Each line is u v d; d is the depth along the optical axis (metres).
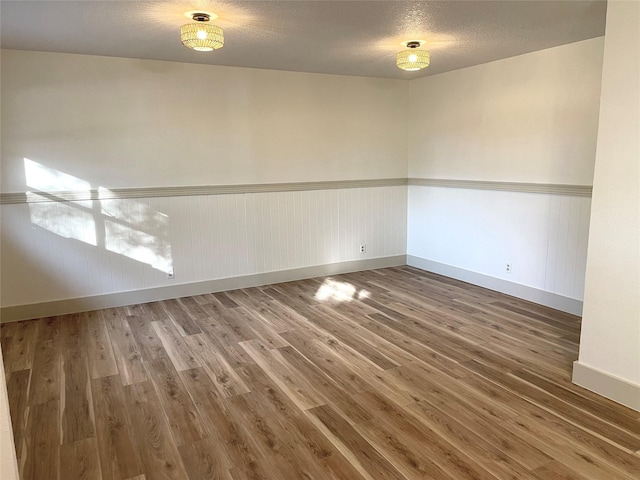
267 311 4.41
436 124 5.54
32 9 2.89
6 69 3.96
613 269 2.69
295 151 5.30
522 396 2.82
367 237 5.92
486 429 2.49
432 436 2.43
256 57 4.40
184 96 4.66
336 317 4.23
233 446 2.36
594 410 2.65
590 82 3.88
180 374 3.15
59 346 3.62
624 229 2.62
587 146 3.95
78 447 2.37
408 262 6.15
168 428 2.53
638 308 2.60
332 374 3.13
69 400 2.82
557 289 4.33
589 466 2.19
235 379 3.07
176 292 4.85
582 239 4.06
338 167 5.59
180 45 3.87
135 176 4.54
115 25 3.27
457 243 5.40
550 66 4.17
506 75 4.60
